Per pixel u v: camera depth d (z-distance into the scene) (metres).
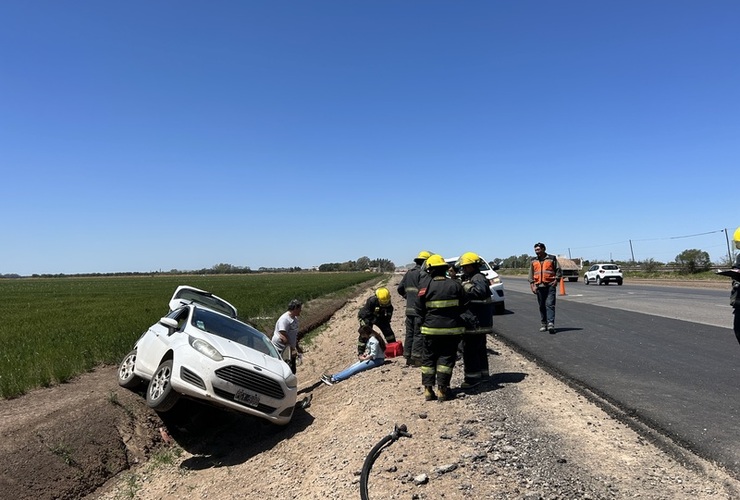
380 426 6.16
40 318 20.17
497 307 17.30
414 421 6.12
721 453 4.69
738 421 5.50
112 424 7.88
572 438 5.19
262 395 7.50
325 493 4.88
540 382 7.50
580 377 7.70
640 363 8.52
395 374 8.77
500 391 7.09
